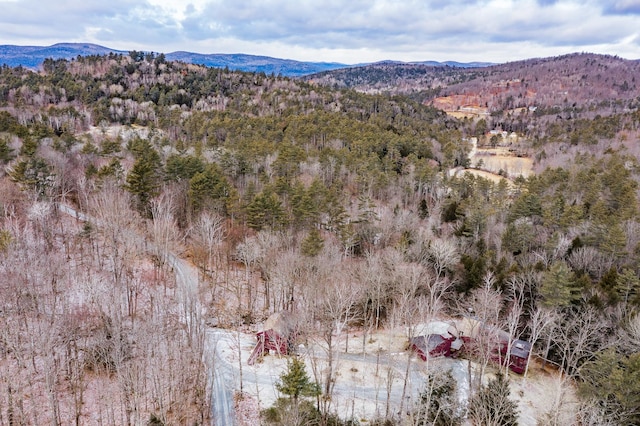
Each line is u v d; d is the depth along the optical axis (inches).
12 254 2014.0
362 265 2341.3
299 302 2389.3
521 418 1715.1
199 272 2716.5
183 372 1770.4
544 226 3171.8
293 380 1430.9
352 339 2257.6
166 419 1560.0
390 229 2974.9
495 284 2352.4
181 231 3016.7
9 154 3149.6
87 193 3070.9
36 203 2522.1
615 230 2573.8
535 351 2074.3
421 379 1916.8
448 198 3821.4
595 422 1444.4
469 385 1686.8
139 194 2881.4
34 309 1845.5
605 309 1990.7
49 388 1398.9
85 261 2492.6
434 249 2561.5
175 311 2294.5
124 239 2394.2
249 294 2465.6
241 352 2101.4
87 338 1877.5
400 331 2285.9
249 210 2733.8
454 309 2331.4
